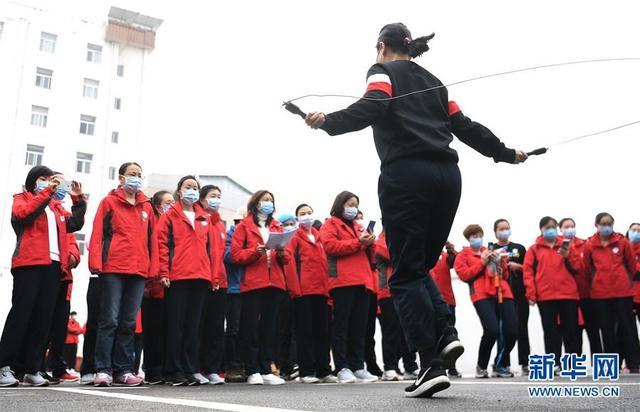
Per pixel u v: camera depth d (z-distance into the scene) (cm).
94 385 413
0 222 3077
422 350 239
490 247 609
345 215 532
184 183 481
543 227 643
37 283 411
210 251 474
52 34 3384
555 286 624
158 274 453
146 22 3703
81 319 2653
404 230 242
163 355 486
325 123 229
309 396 266
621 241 644
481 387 336
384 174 248
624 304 636
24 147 3212
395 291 246
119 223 438
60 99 3334
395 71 256
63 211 452
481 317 610
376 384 437
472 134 270
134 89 3575
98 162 3391
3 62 3241
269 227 525
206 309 494
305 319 514
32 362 411
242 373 577
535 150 281
